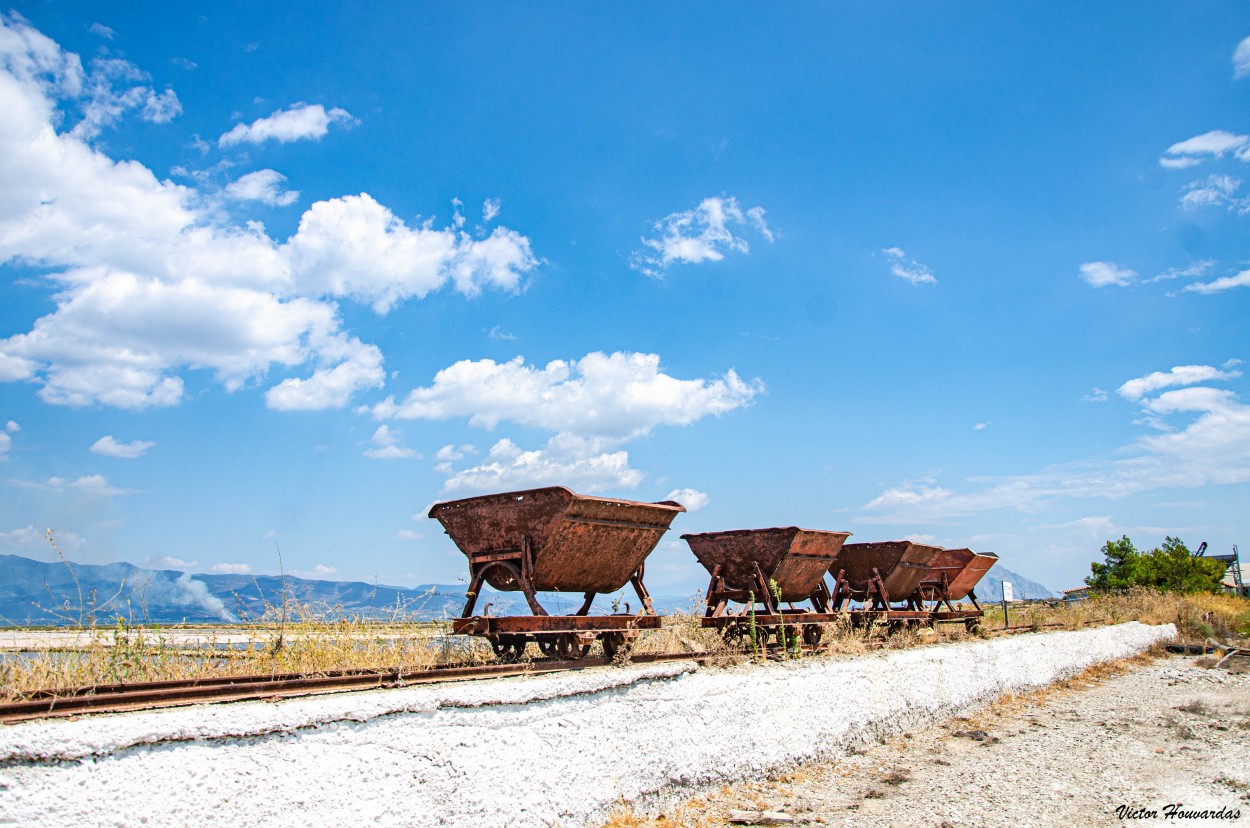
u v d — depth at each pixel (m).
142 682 5.05
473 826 5.05
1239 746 9.65
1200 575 33.69
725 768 7.22
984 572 17.34
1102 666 16.81
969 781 7.98
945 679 11.10
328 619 7.33
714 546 11.34
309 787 4.32
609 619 7.68
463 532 7.85
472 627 7.04
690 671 7.31
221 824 3.98
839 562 14.25
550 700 5.80
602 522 7.47
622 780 6.22
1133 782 8.02
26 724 3.67
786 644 10.05
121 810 3.68
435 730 4.98
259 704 4.41
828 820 6.68
